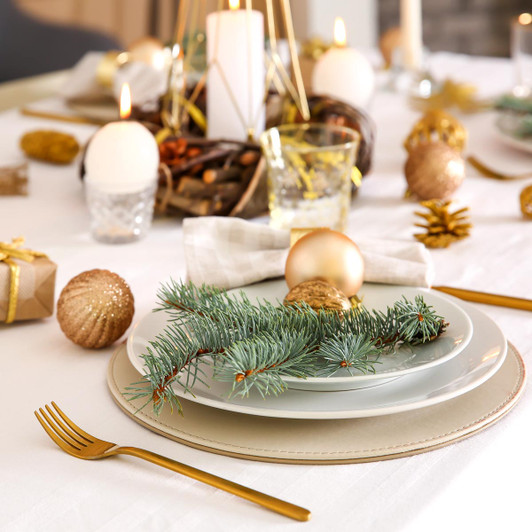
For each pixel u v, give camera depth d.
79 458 1.11
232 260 1.30
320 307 1.18
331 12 4.62
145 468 1.10
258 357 1.10
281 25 4.18
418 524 1.00
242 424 1.12
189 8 3.90
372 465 1.09
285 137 1.50
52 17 3.53
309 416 1.09
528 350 1.23
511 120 1.80
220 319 1.15
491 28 4.45
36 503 1.04
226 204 1.49
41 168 1.72
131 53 2.01
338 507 1.02
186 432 1.12
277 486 1.06
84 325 1.22
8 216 1.54
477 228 1.49
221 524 0.99
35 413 1.13
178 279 1.37
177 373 1.12
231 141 1.50
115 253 1.44
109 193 1.44
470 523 1.09
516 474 1.13
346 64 1.74
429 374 1.15
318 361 1.15
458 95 1.98
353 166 1.51
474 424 1.12
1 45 3.39
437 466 1.09
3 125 1.89
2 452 1.11
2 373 1.21
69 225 1.52
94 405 1.16
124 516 1.01
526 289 1.34
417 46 2.12
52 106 1.99
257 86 1.60
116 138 1.44
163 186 1.51
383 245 1.31
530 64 1.93
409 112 2.00
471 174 1.68
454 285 1.35
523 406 1.15
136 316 1.29
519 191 1.61
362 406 1.12
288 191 1.46
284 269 1.28
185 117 1.65
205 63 2.00
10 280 1.26
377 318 1.16
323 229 1.23
